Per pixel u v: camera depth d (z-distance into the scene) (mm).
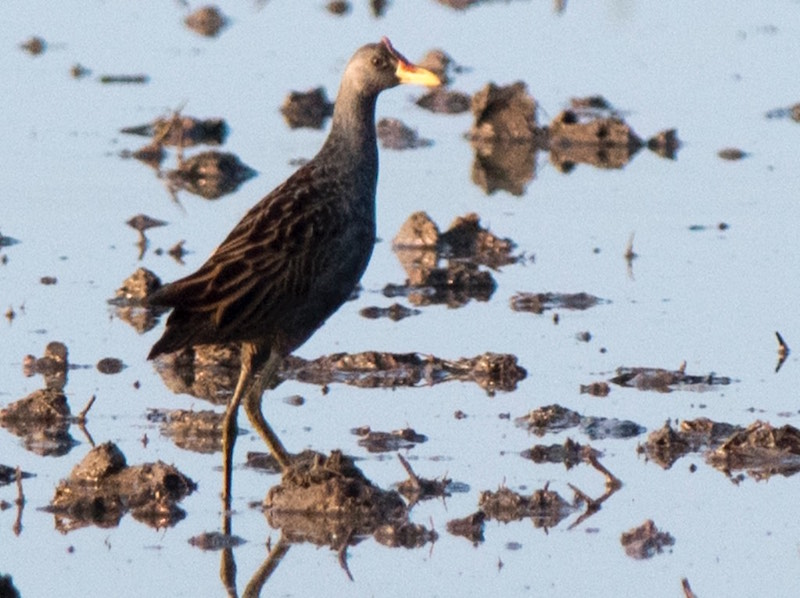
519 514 11008
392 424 12430
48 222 16969
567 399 12953
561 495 11227
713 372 13516
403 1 26953
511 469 11625
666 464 11812
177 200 17812
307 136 20453
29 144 19703
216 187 18328
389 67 11984
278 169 18953
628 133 20531
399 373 13508
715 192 18547
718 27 25625
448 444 12070
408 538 10594
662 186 18844
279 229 11258
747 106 21969
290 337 11422
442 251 16625
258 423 11453
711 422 12289
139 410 12602
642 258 16406
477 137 20891
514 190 18703
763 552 10398
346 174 11812
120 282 15359
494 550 10438
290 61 23625
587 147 20547
